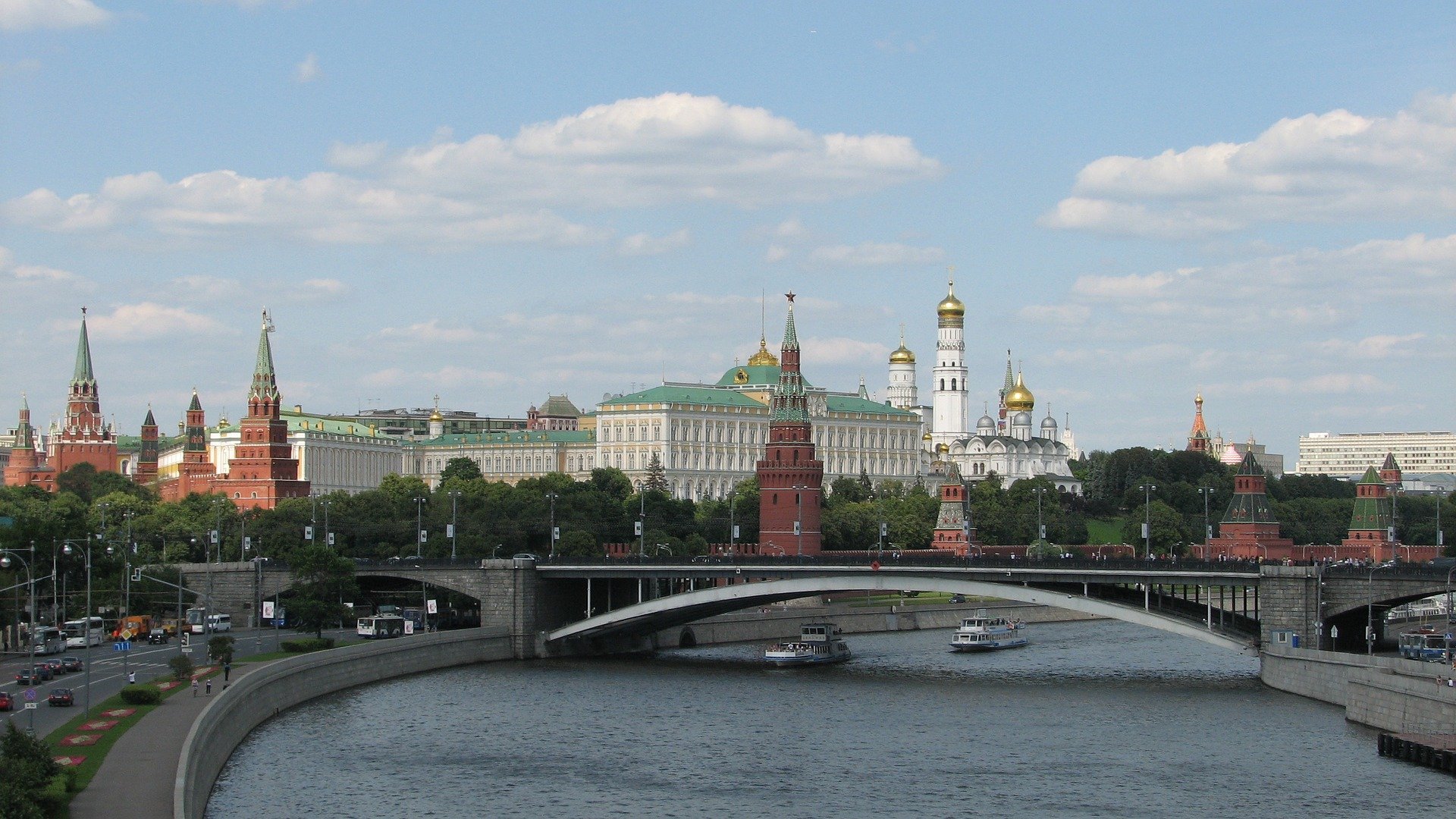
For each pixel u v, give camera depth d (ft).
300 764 577.84
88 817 414.82
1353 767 569.64
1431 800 522.06
